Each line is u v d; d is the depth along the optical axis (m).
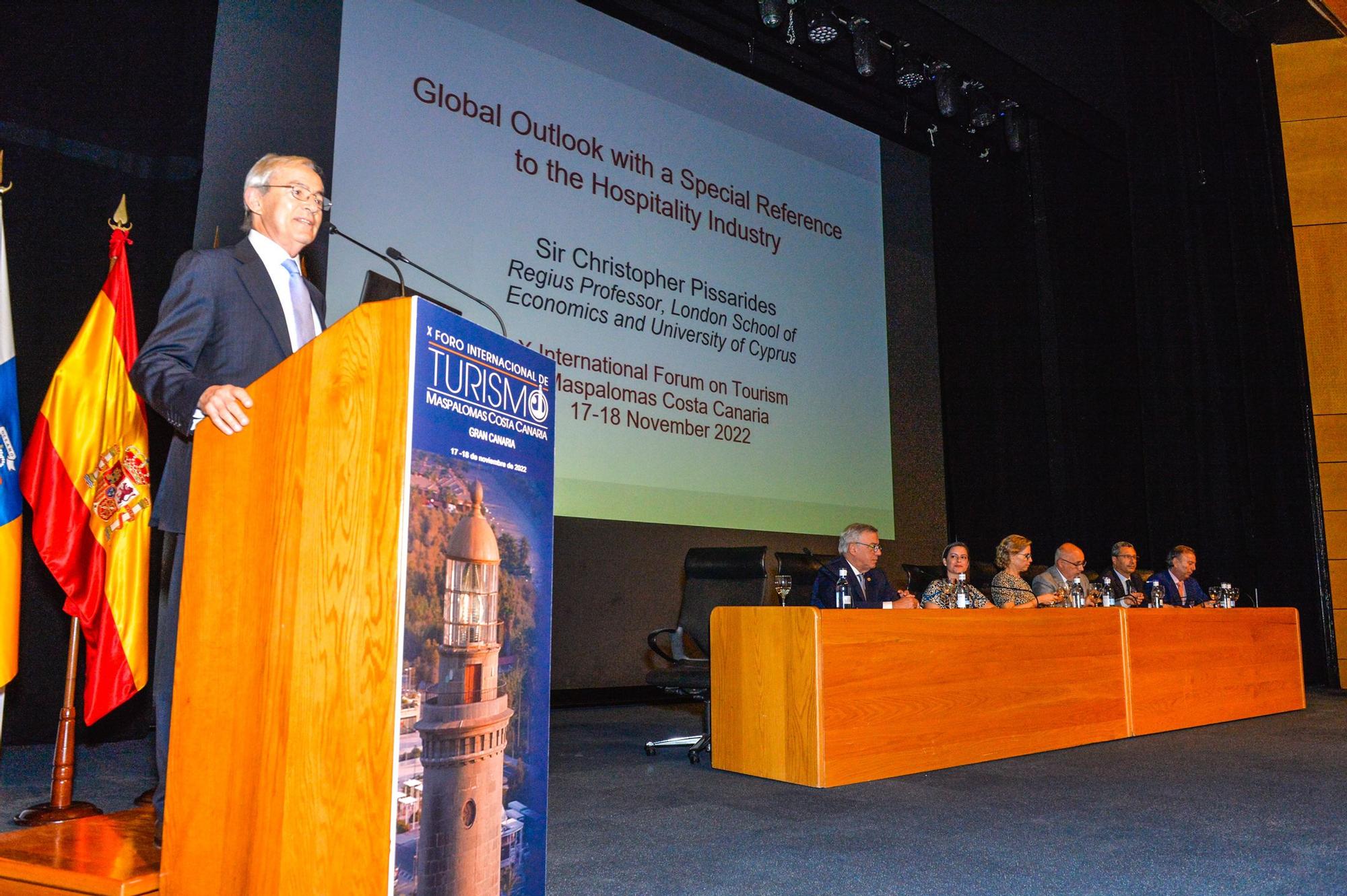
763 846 2.30
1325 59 7.71
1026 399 7.41
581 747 3.99
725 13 6.05
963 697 3.53
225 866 1.30
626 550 5.34
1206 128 8.05
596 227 5.40
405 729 1.20
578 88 5.44
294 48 4.46
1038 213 7.77
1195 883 2.03
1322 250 7.56
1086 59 7.84
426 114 4.83
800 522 6.07
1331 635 7.14
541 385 1.55
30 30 3.84
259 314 1.63
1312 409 7.42
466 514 1.33
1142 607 5.13
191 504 1.43
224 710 1.35
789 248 6.31
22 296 3.73
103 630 2.85
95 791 2.93
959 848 2.30
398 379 1.24
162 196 4.07
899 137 7.05
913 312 6.93
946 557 4.26
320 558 1.26
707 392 5.76
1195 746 3.96
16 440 2.85
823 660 3.13
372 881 1.17
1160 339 8.09
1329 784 3.12
